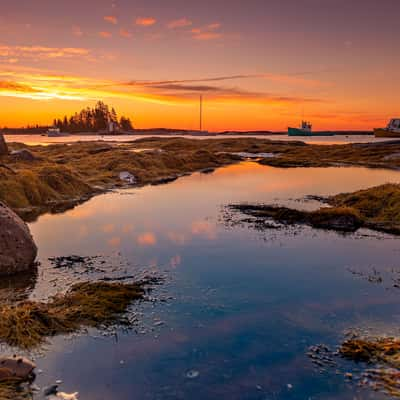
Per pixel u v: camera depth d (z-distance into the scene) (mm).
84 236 16578
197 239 16141
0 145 34844
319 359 7266
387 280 11469
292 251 14484
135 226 18547
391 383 6512
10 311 8578
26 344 7676
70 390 6449
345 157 66375
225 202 25578
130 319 8898
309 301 9922
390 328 8422
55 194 26281
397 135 165875
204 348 7691
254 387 6523
